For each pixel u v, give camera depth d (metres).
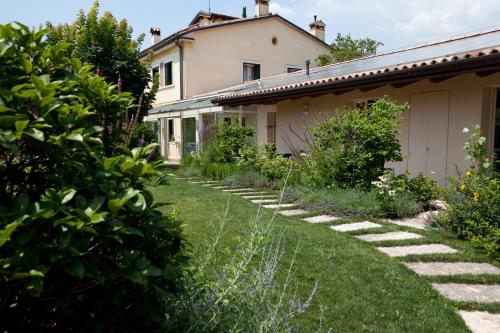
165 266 1.64
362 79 8.34
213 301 2.11
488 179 5.18
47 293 1.34
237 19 21.48
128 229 1.35
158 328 1.79
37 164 1.51
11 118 1.27
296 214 6.66
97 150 1.60
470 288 3.58
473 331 2.83
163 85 21.56
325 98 11.25
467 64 6.43
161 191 9.15
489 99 7.79
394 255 4.47
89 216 1.25
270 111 15.55
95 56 12.29
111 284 1.38
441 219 5.41
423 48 11.16
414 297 3.34
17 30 1.71
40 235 1.23
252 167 10.96
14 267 1.17
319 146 8.21
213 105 14.88
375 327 2.86
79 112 1.51
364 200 6.71
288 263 4.08
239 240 2.76
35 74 1.68
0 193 1.47
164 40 20.73
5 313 1.41
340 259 4.25
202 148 13.69
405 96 9.20
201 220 5.93
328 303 3.21
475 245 4.70
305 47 22.84
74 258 1.23
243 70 21.00
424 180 7.14
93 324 1.46
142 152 1.75
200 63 19.70
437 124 8.55
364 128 7.36
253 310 2.11
